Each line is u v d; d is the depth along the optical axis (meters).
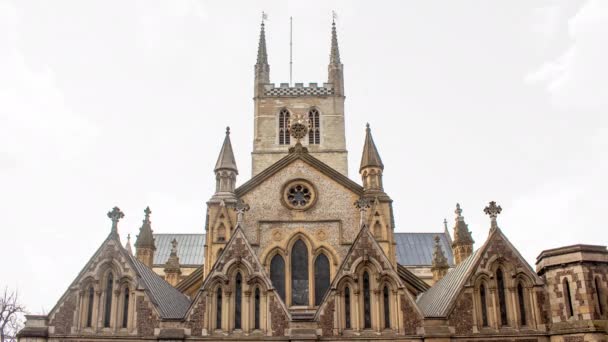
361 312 52.22
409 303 52.03
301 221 63.38
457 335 50.66
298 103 104.94
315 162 65.88
